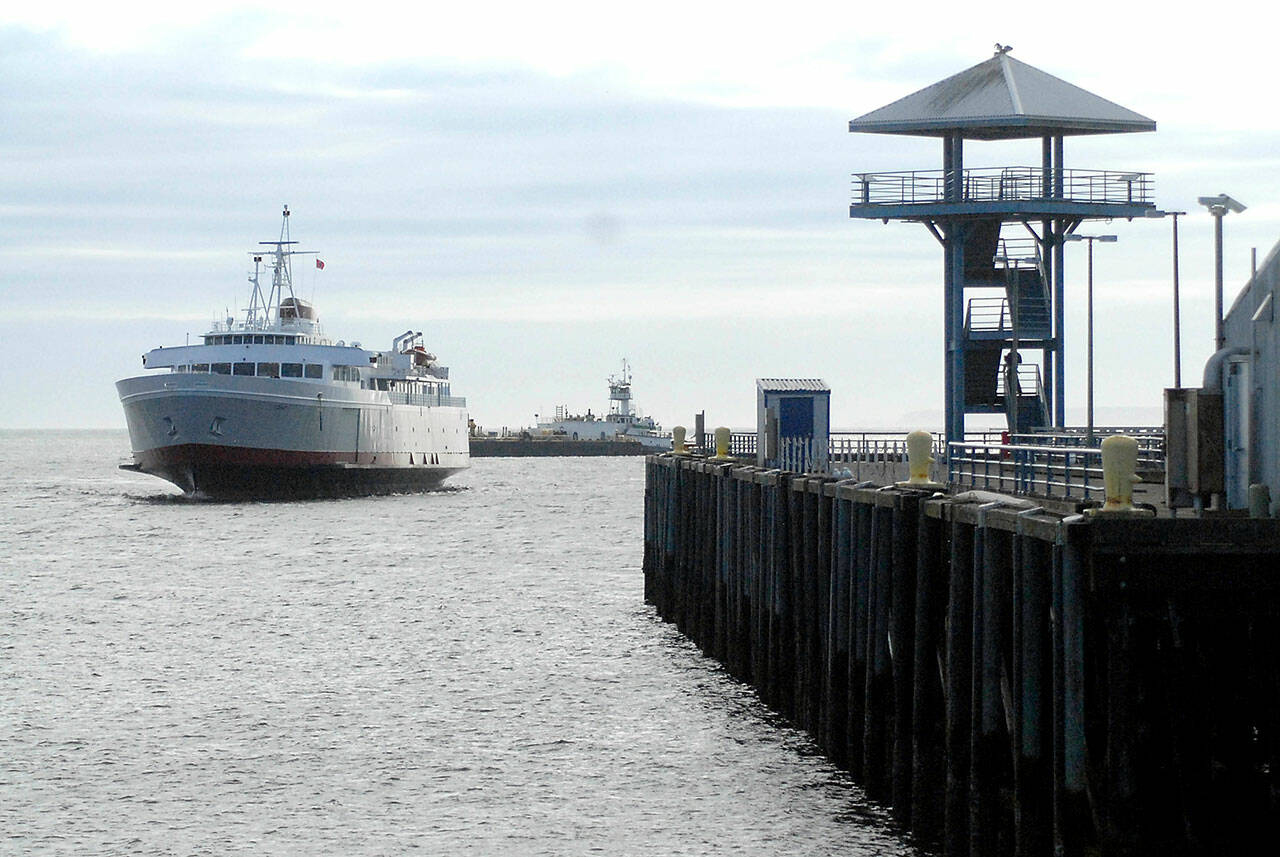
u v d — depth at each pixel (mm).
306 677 80375
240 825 53188
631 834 51812
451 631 97125
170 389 198000
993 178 101625
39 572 133625
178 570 135500
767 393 85875
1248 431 40531
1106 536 35344
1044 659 38750
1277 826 35750
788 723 67125
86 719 69500
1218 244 47281
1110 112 102500
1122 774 35594
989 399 110438
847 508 56438
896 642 49625
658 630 97375
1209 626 36094
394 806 55531
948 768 44438
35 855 49844
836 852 49219
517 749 63688
